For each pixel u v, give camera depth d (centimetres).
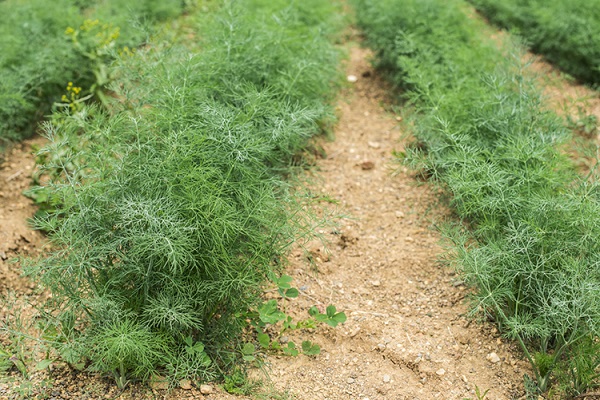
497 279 177
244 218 173
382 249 210
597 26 296
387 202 227
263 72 229
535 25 323
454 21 288
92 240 165
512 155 195
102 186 168
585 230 175
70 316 164
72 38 262
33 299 192
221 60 221
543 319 175
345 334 183
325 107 237
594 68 284
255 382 169
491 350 181
